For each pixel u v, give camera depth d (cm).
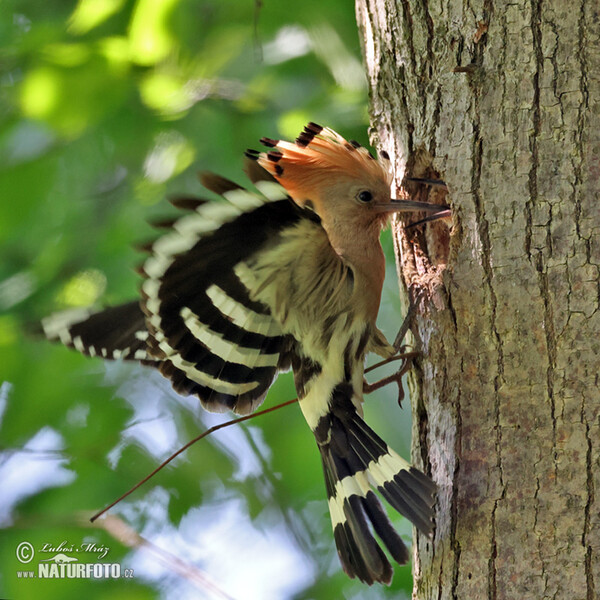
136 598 1127
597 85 678
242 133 1152
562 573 643
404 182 800
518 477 666
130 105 1153
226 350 736
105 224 1184
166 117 1148
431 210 791
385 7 794
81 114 1062
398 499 730
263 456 1228
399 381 769
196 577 1053
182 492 1203
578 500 647
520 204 686
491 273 692
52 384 1159
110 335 825
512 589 654
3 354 1131
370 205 820
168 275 666
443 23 736
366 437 775
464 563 675
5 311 1145
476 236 702
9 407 1153
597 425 652
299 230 688
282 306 739
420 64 758
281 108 1151
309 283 736
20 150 1181
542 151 684
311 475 1213
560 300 669
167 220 636
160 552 1062
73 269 1160
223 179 634
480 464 682
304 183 836
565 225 673
